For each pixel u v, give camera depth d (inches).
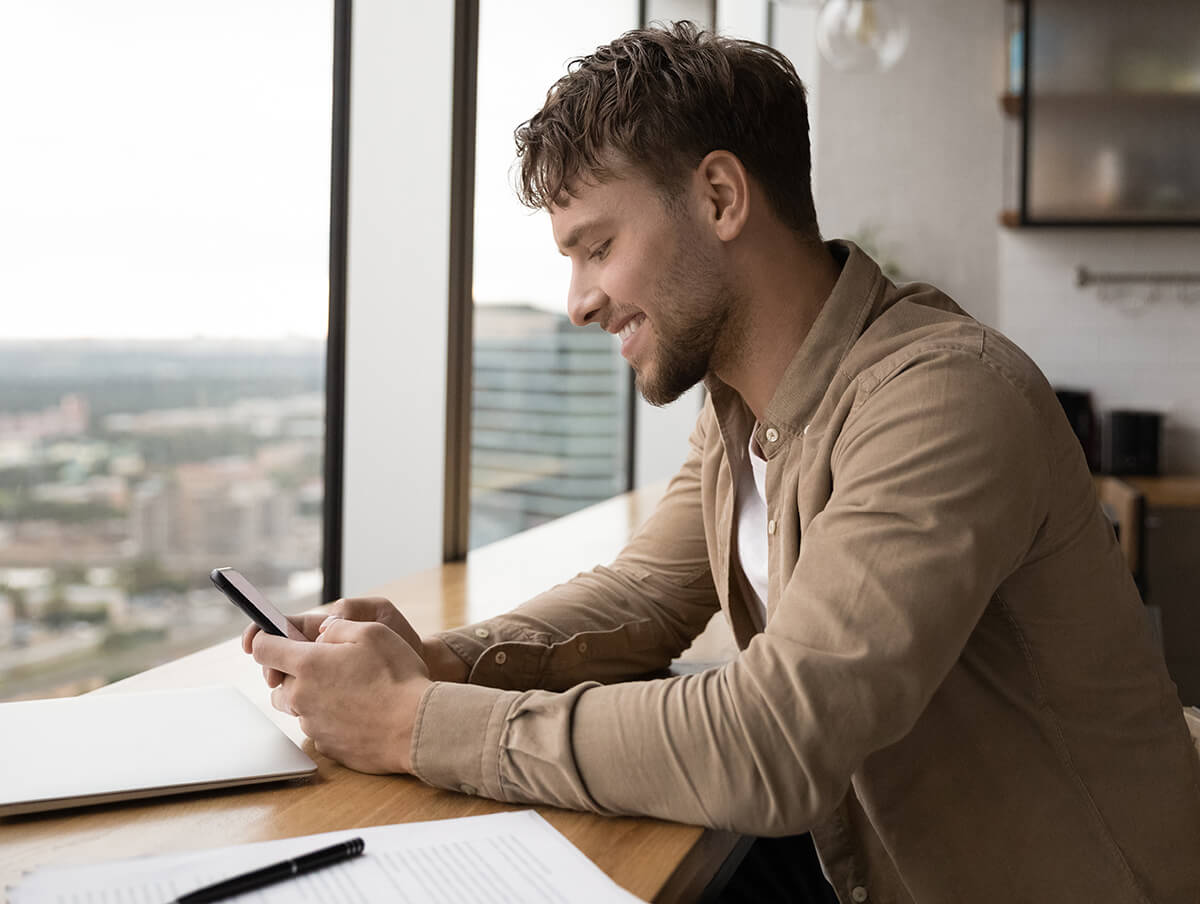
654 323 39.4
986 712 38.3
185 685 47.1
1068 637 37.6
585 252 39.9
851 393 37.7
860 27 114.9
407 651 37.8
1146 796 39.0
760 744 30.9
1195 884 39.9
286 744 37.3
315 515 85.1
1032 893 38.5
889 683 31.2
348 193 83.5
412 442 84.3
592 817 33.1
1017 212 164.6
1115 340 167.3
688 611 50.9
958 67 167.6
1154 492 149.1
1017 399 34.8
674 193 38.3
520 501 124.3
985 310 169.5
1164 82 160.2
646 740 32.0
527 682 44.3
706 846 32.2
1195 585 148.3
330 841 30.2
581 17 124.6
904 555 32.2
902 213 170.1
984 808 38.5
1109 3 160.2
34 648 61.3
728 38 40.8
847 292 40.1
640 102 37.8
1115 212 162.7
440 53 82.3
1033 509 34.8
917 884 39.0
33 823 32.0
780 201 39.9
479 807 33.8
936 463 33.2
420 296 83.5
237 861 28.7
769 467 40.8
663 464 156.9
